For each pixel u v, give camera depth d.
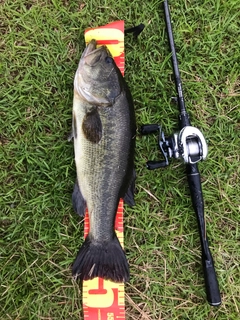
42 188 0.67
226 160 0.70
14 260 0.66
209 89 0.70
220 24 0.70
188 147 0.62
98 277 0.61
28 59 0.67
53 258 0.67
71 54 0.68
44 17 0.68
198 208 0.65
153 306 0.68
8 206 0.67
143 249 0.68
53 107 0.67
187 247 0.69
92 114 0.59
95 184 0.60
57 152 0.67
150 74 0.69
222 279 0.69
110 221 0.61
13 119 0.67
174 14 0.70
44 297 0.66
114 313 0.65
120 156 0.60
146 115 0.69
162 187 0.69
